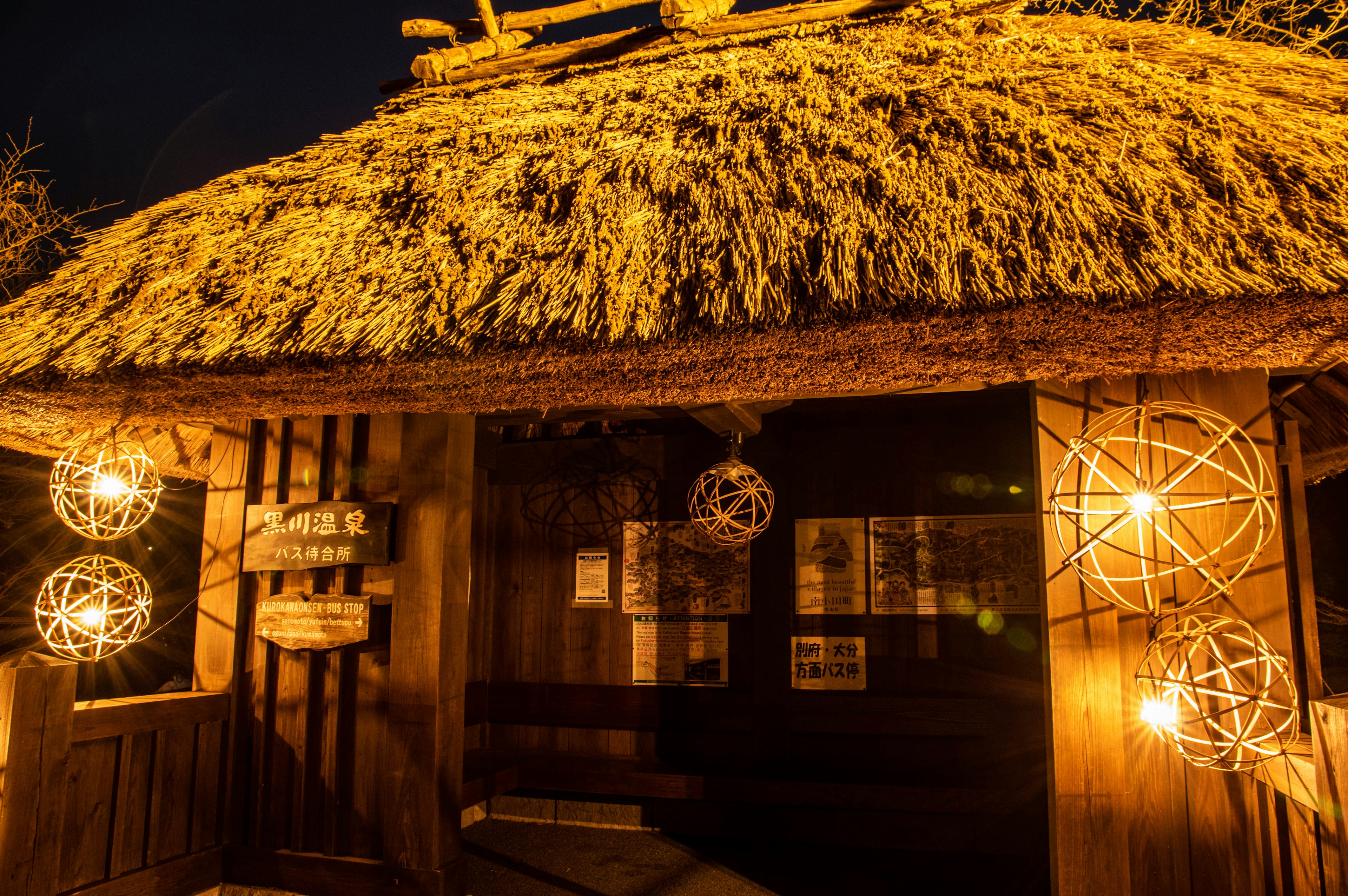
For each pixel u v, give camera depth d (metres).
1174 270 1.55
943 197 1.82
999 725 3.66
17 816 2.32
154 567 6.20
